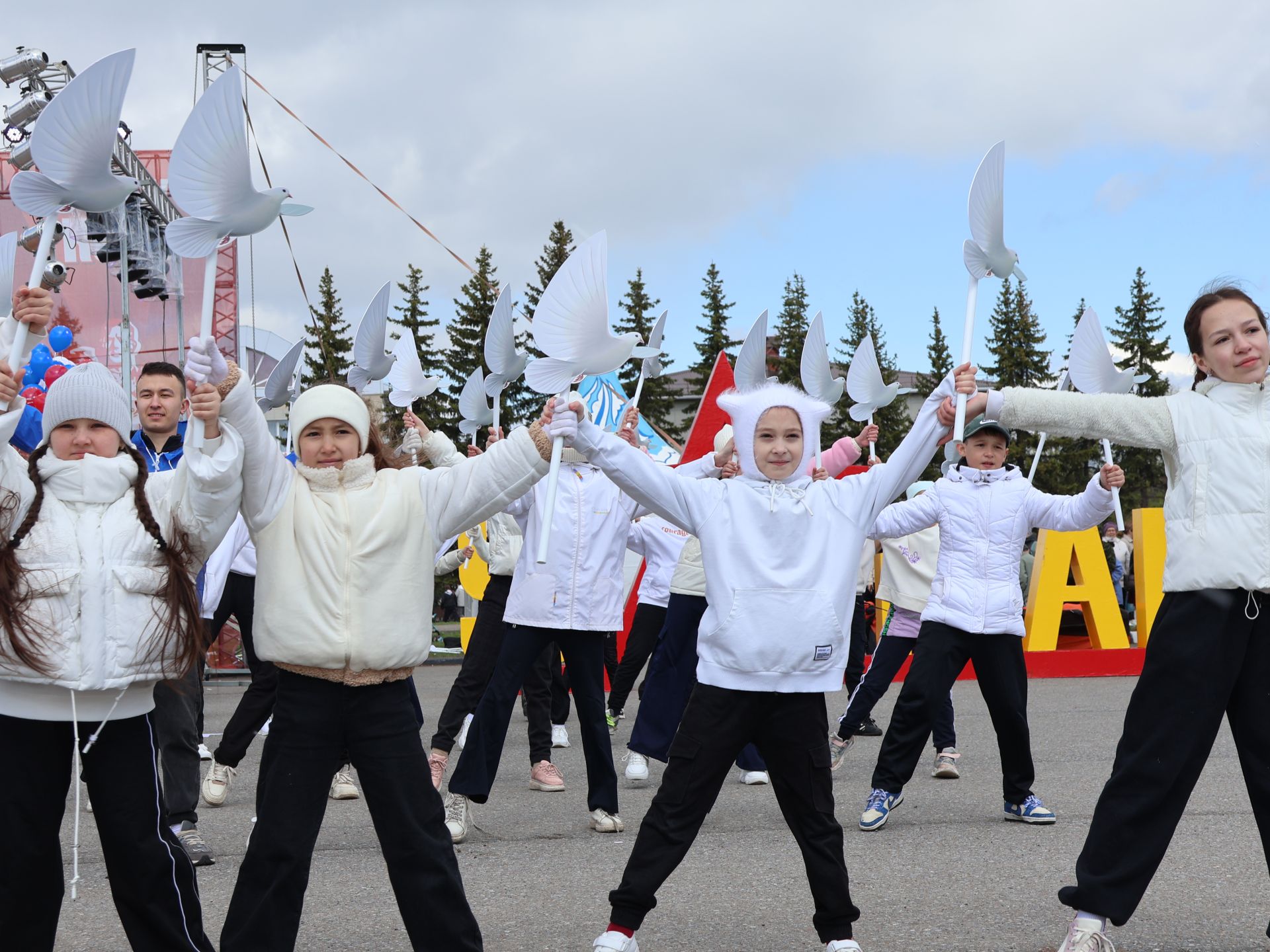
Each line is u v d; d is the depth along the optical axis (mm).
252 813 5965
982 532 5625
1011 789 5562
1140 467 38031
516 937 3766
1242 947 3553
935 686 5445
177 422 5277
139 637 3020
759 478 3680
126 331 12523
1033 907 4023
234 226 3098
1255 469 3354
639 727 6660
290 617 3139
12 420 2945
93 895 4359
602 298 3545
